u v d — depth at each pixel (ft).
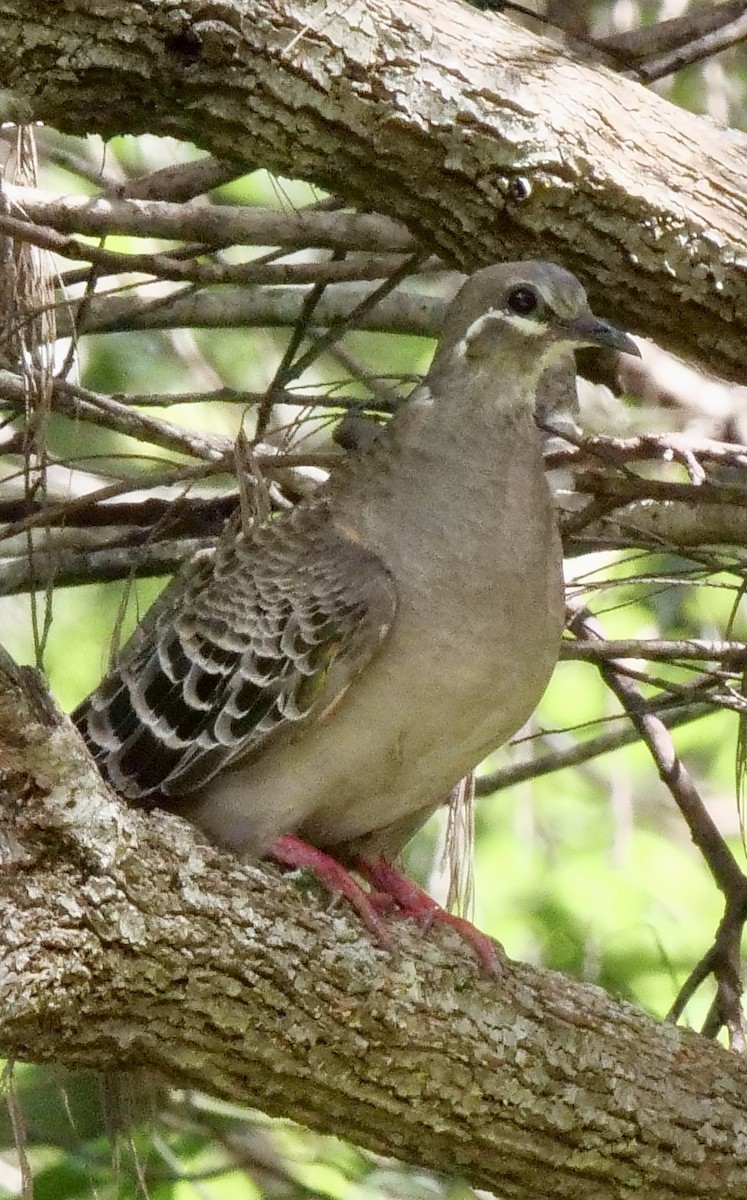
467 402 32.30
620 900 51.75
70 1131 41.68
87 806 25.73
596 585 37.96
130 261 33.37
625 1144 30.45
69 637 55.31
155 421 38.88
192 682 31.91
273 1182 44.65
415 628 30.81
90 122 31.91
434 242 34.17
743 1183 31.04
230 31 30.91
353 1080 29.07
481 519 31.24
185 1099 41.37
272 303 44.62
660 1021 31.58
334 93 31.73
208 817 31.86
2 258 36.32
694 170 33.42
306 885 31.01
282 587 31.63
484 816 54.85
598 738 42.01
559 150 32.60
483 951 30.45
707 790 57.52
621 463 35.91
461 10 33.17
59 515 35.45
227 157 32.94
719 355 34.55
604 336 32.30
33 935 25.43
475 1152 30.25
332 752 31.24
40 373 36.29
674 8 53.67
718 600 53.11
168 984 26.94
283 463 35.04
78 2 30.19
